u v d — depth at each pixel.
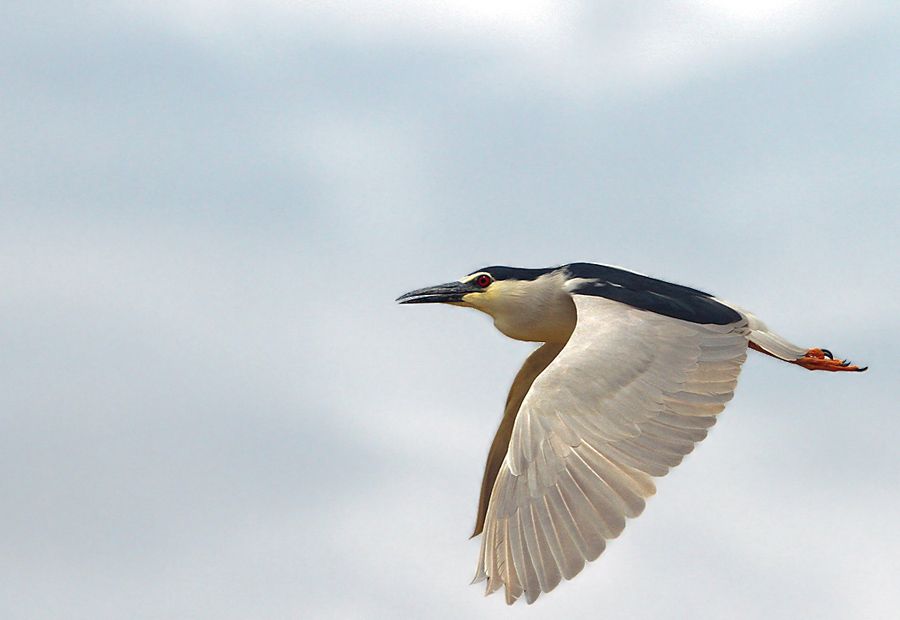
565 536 13.29
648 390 14.34
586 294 16.36
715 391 14.61
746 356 15.11
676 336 15.03
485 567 13.55
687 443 14.02
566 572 13.11
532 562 13.29
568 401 14.01
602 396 14.12
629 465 13.73
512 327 18.06
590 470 13.63
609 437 13.88
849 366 16.41
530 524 13.47
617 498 13.46
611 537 13.22
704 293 16.39
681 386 14.53
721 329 15.55
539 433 13.84
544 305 17.70
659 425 14.14
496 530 13.63
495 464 16.97
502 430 17.17
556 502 13.48
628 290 16.30
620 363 14.42
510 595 13.22
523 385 17.53
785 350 16.09
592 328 14.98
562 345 17.64
